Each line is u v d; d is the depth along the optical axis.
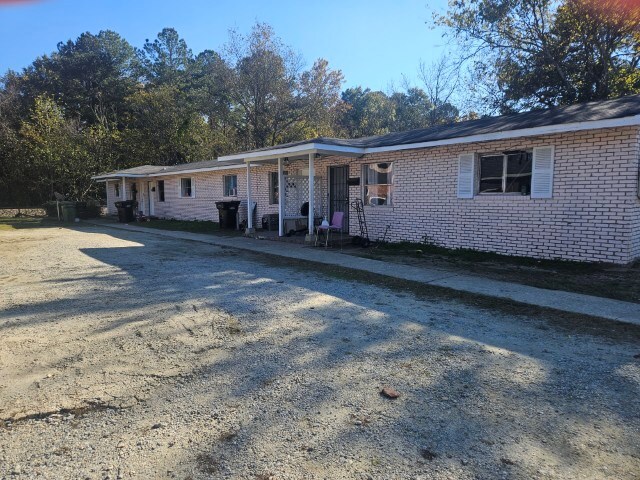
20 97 37.91
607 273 7.31
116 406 3.04
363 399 3.10
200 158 35.66
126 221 21.12
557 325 4.73
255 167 16.75
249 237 13.57
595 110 8.36
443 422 2.78
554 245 8.59
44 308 5.56
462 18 21.91
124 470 2.34
